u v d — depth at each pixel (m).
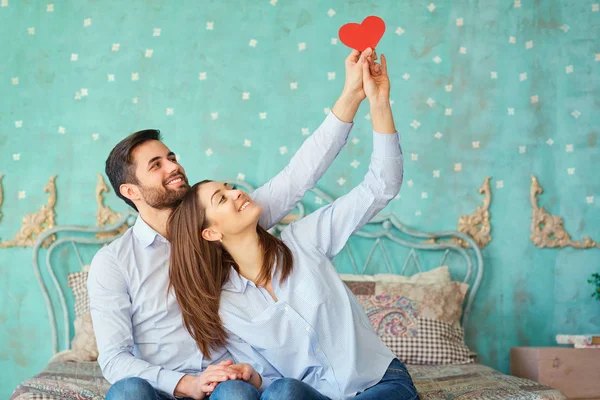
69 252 3.36
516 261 3.50
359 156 3.50
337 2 3.60
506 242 3.51
